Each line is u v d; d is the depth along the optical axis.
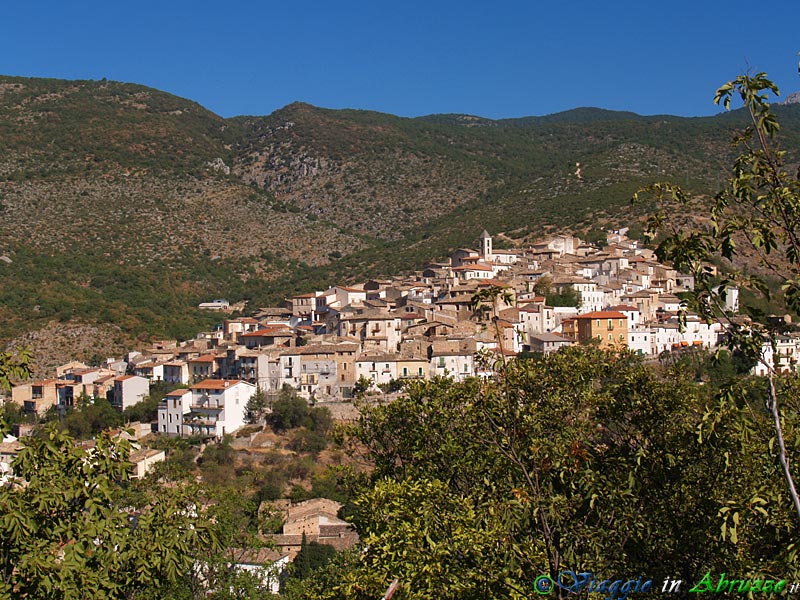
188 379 159.75
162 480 73.56
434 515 29.11
